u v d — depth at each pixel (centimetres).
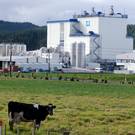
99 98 12925
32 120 6562
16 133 6044
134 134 6347
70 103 10775
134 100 12419
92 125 6981
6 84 19388
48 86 18800
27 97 12400
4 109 8819
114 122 7406
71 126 6794
